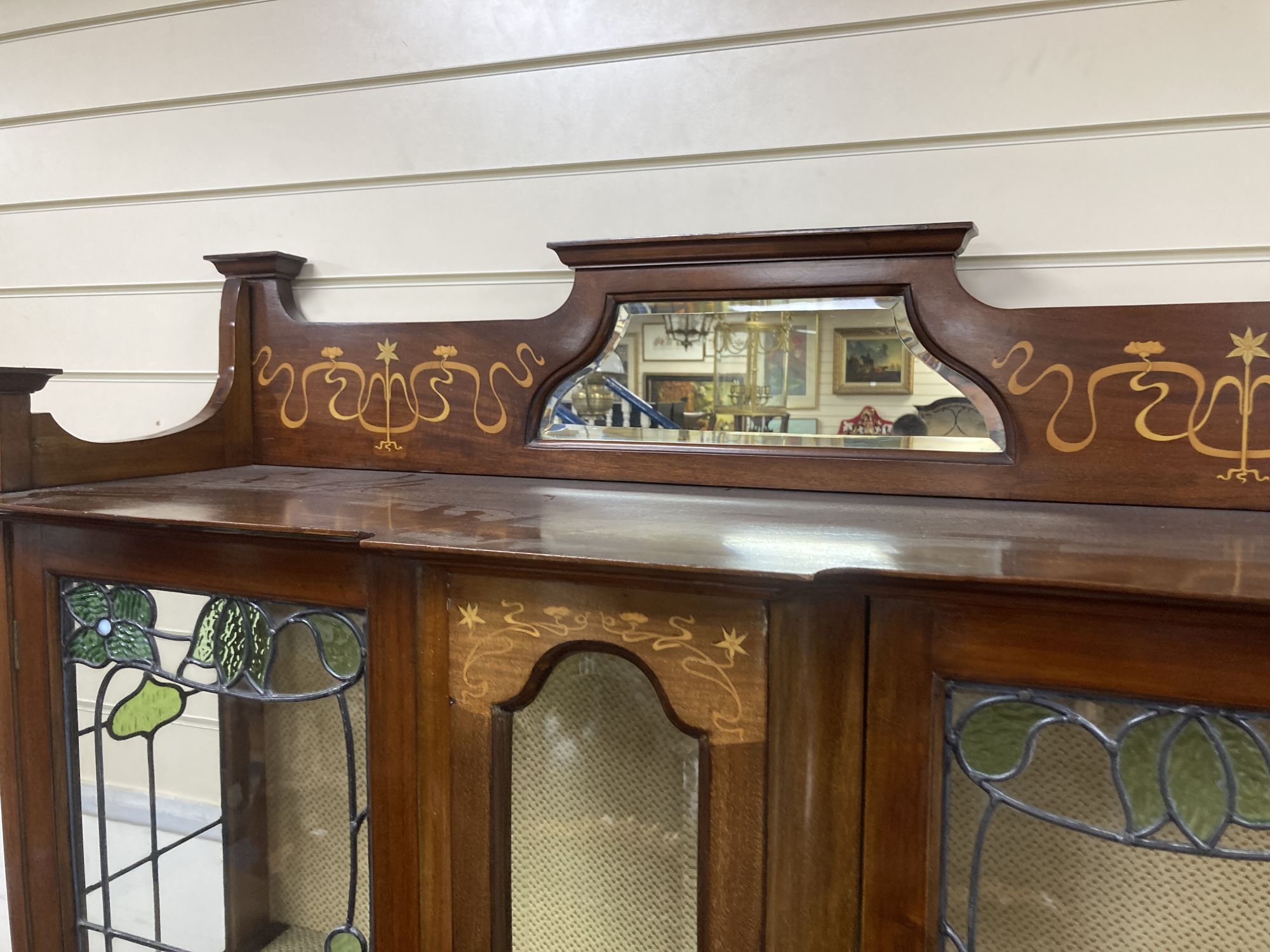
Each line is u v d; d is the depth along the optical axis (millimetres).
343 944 717
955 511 719
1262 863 514
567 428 937
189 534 691
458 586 606
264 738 758
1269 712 476
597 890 625
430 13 1026
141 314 1196
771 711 545
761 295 846
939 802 538
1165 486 752
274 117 1104
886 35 877
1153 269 827
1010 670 515
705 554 523
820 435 852
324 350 1019
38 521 717
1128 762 506
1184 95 804
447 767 629
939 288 796
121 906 803
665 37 943
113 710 774
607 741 610
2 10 1212
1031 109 843
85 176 1201
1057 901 545
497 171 1021
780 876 557
